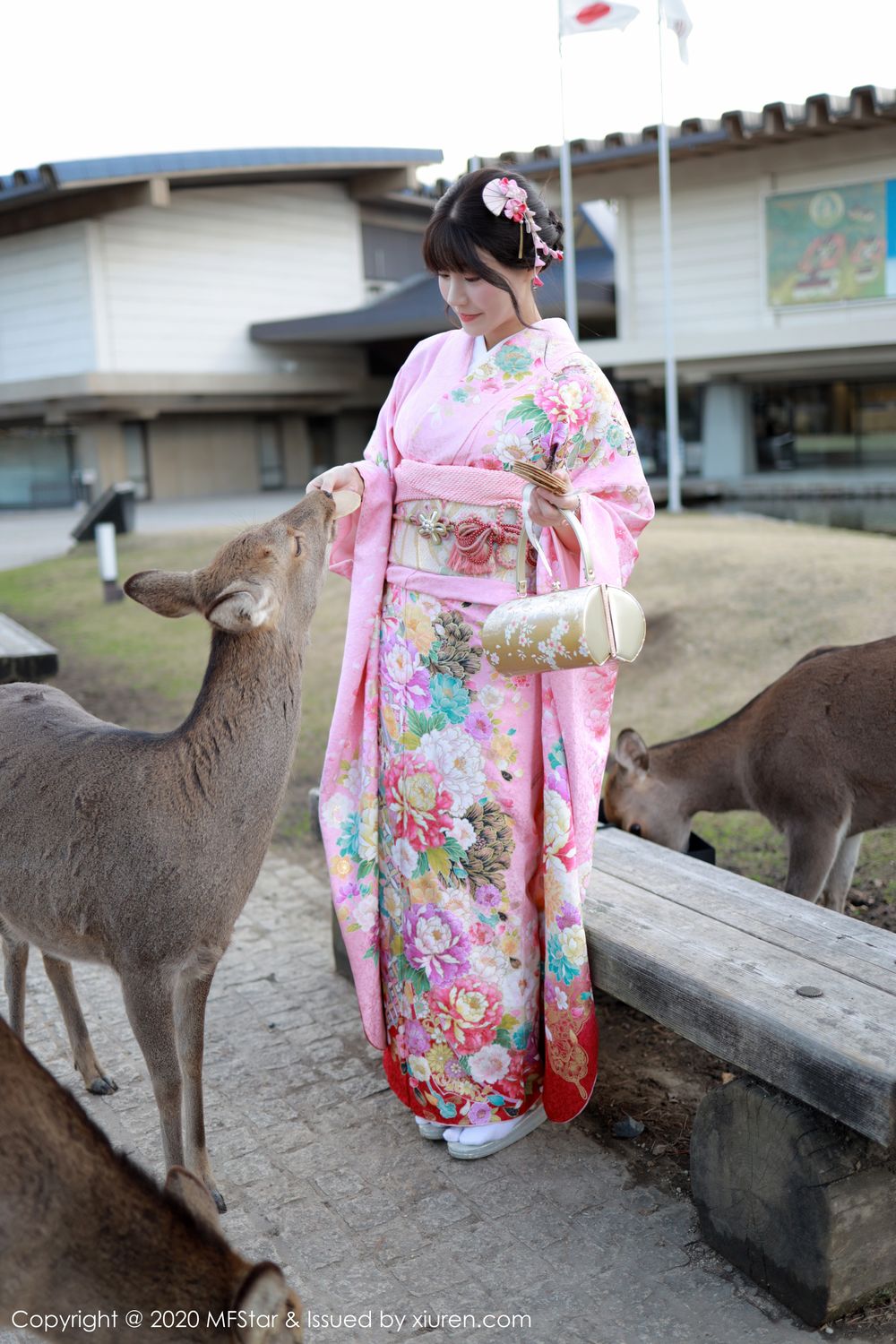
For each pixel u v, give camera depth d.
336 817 3.02
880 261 14.03
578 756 2.70
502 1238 2.65
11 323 21.39
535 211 2.66
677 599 6.66
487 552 2.71
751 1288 2.45
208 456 23.23
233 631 2.54
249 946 4.23
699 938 2.74
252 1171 2.94
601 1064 3.35
